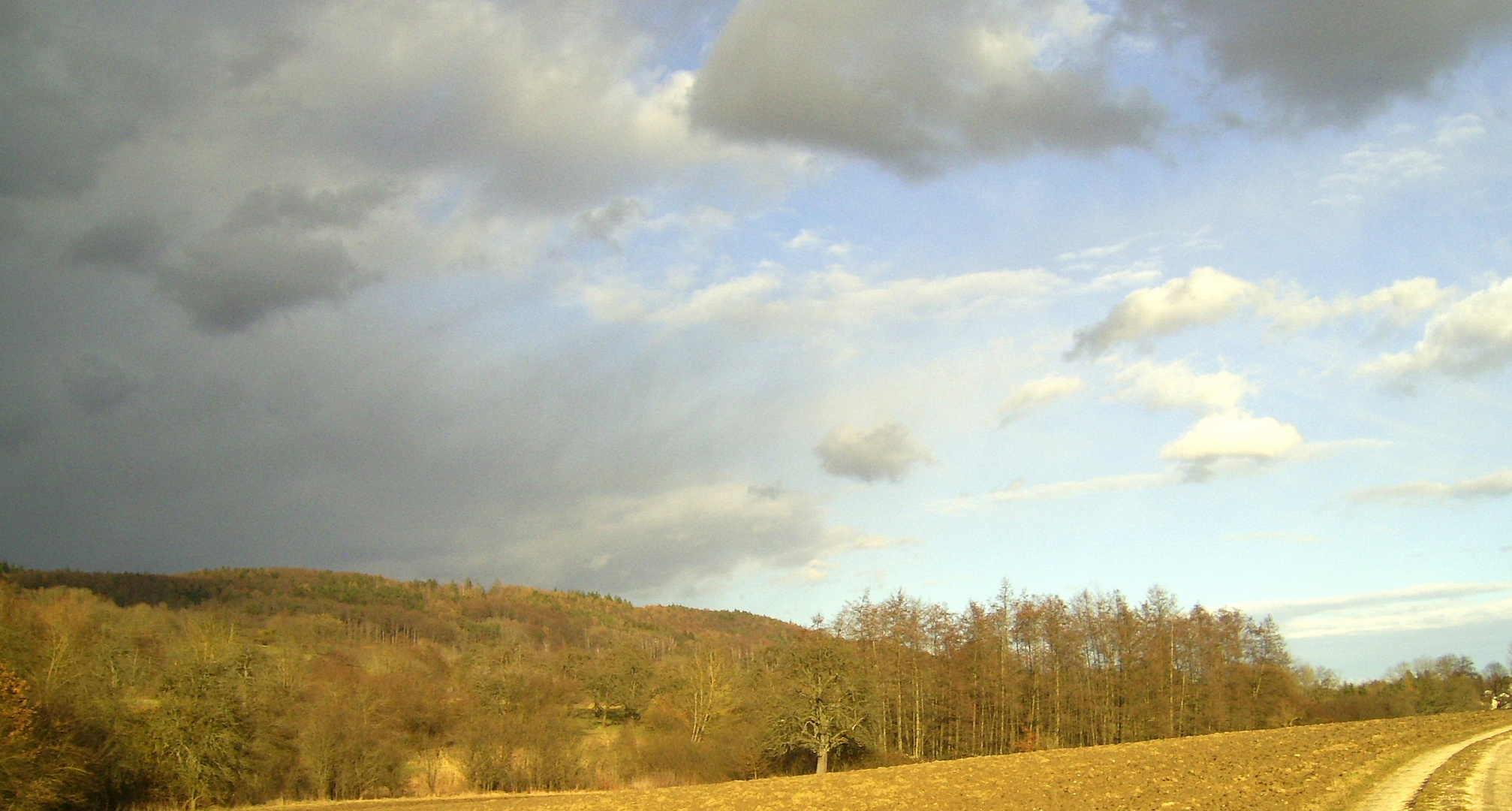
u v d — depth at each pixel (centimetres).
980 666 9281
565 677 12319
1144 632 9612
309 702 8062
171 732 6059
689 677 10388
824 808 4391
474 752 7750
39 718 5097
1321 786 3575
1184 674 9431
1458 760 4181
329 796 7000
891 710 9381
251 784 6488
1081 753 6122
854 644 9225
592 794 6475
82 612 8788
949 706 9231
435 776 7756
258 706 7012
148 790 5884
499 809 5425
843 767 8075
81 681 6106
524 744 8012
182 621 13825
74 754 5244
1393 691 13075
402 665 12369
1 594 6975
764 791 5347
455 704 9575
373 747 7394
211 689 6412
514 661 12300
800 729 7819
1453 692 13100
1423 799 3084
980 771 5416
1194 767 4709
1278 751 5138
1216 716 9025
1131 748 6209
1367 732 6050
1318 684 13650
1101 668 9994
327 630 17062
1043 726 9581
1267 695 9744
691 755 8494
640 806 5109
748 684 10300
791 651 8288
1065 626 9775
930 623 9575
